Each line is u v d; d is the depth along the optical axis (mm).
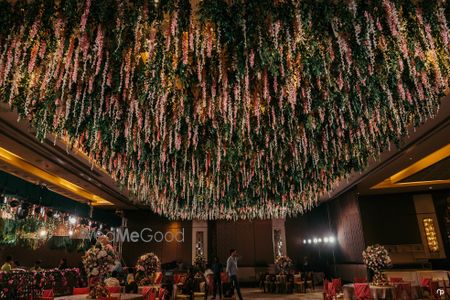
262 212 13844
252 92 4680
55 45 3434
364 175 10688
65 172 8805
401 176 11391
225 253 15492
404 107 5160
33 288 7648
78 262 14531
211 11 3076
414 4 3117
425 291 8008
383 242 13625
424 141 7438
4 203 7094
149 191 10336
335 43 3516
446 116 6215
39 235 10031
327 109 5219
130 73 4121
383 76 4121
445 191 13398
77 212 10398
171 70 3945
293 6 3100
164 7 3059
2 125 5863
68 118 5281
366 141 6586
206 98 4773
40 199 8273
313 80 4312
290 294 11695
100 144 6586
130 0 3031
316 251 15062
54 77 4016
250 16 3143
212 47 3611
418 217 13539
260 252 15328
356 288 6777
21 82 4141
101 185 10570
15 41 3357
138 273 7938
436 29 3252
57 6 3100
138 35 3354
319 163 8094
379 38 3455
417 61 3871
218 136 6082
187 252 15617
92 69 4027
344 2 3090
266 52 3486
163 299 6465
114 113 5176
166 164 7934
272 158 7492
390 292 6859
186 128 5988
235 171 8617
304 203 12586
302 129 6086
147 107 5086
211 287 11336
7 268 8820
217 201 11555
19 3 3107
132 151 6910
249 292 12641
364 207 14273
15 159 8227
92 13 3104
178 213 13492
